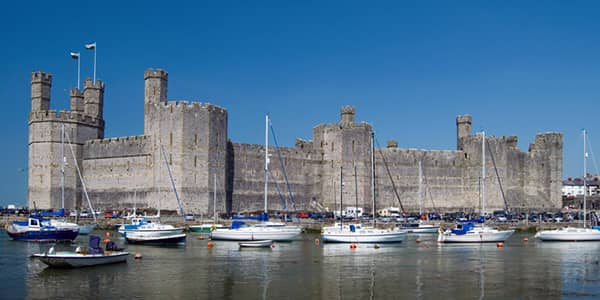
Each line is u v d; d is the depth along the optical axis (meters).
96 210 93.75
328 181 104.69
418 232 81.38
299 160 105.44
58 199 96.06
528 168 118.44
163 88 95.25
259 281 39.31
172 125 89.69
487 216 98.38
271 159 102.06
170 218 83.44
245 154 99.19
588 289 37.19
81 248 46.72
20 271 42.12
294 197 104.31
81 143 99.12
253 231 65.00
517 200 113.38
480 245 64.44
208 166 90.94
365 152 104.81
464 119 118.75
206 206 90.31
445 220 92.44
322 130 106.94
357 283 38.81
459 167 113.31
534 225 87.88
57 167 96.50
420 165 109.06
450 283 39.03
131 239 61.47
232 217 86.00
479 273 43.16
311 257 51.84
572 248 61.88
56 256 42.56
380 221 87.94
